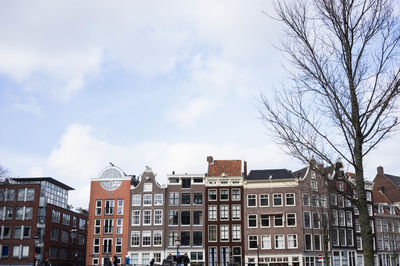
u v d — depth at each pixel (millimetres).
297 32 11320
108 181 60625
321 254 52312
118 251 57688
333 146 16266
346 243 59312
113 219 59031
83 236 80562
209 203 57938
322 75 11094
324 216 41594
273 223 56094
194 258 56000
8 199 63656
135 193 59562
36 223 62219
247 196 57594
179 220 57688
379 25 10500
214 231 56781
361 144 10797
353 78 10859
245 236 55938
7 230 62375
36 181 70750
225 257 55594
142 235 57656
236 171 60125
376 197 74188
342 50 10945
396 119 10750
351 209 61531
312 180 57000
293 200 56406
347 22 10695
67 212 73312
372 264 10258
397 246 68500
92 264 57656
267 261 54750
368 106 10742
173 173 60594
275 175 59906
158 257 56469
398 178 83688
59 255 68688
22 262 60469
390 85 10469
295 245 54875
